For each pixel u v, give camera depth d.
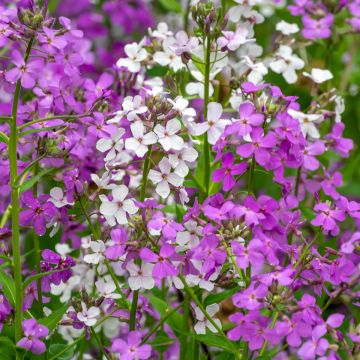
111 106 1.17
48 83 1.16
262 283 1.04
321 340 1.04
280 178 1.09
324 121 1.29
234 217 1.05
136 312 1.12
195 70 1.21
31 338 1.08
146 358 1.05
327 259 1.09
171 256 1.05
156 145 1.09
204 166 1.15
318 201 1.10
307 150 1.18
